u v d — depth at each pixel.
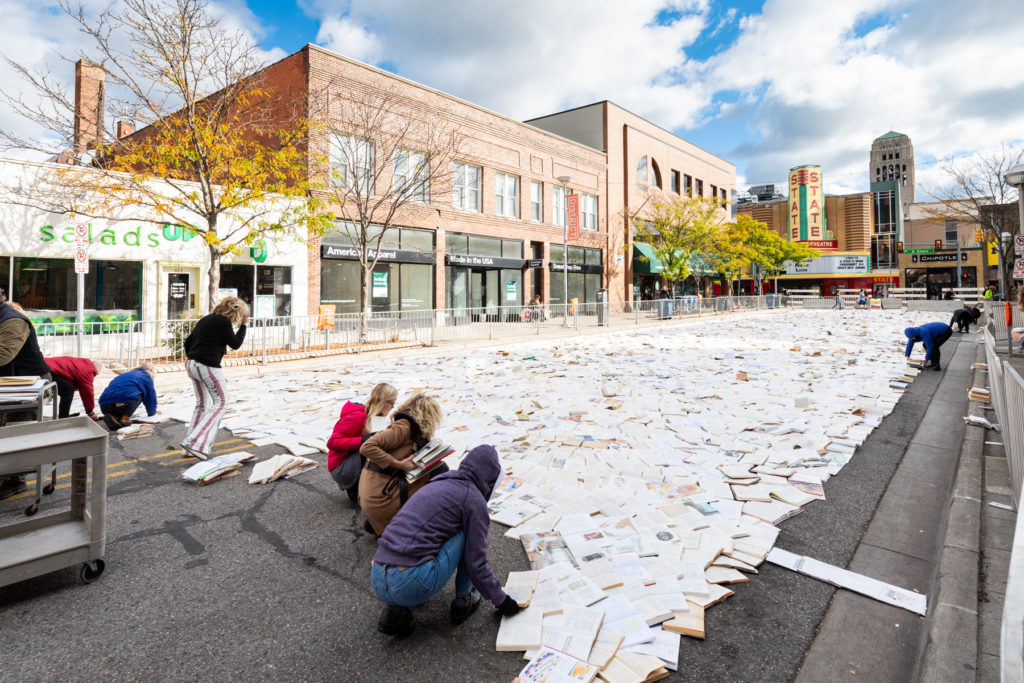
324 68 17.62
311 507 4.48
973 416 6.54
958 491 4.17
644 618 2.79
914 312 34.16
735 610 2.98
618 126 31.92
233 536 3.95
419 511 2.71
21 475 4.70
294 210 14.37
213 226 12.63
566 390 9.08
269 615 2.99
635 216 31.98
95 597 3.15
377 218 19.16
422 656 2.64
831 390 8.76
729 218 44.12
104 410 6.66
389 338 15.24
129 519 4.23
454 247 22.56
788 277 59.81
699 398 8.30
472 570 2.71
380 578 2.63
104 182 12.45
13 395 4.10
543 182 26.83
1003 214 23.52
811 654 2.62
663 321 25.33
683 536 3.67
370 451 3.35
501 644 2.65
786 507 4.21
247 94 13.41
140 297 13.91
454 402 8.17
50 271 12.51
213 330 5.54
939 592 2.84
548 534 3.74
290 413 7.71
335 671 2.53
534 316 19.45
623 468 5.07
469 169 23.23
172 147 12.18
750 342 17.05
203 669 2.55
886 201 69.06
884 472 5.11
